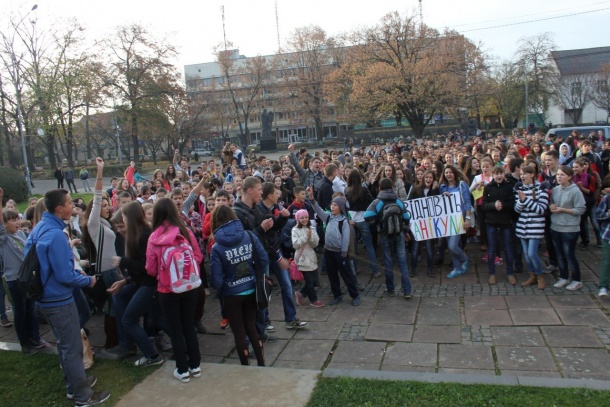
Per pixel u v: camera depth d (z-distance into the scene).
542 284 6.53
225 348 5.54
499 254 7.92
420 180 8.16
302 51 54.72
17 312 5.41
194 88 64.12
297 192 7.63
